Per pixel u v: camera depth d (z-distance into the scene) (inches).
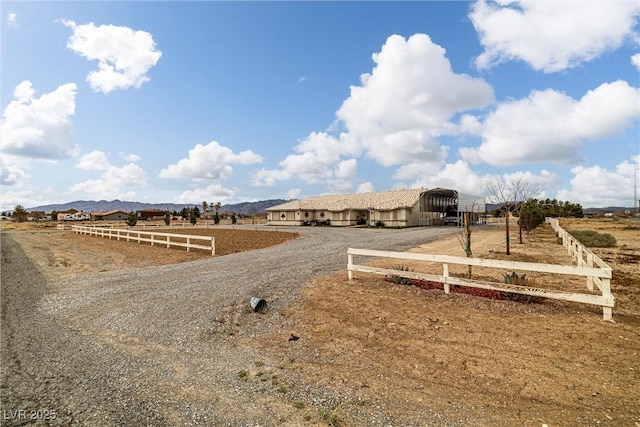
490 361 181.2
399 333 224.8
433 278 316.8
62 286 414.0
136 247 883.4
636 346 192.1
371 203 1774.1
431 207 1820.9
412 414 138.1
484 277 388.2
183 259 643.5
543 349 191.8
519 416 135.0
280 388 161.8
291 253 649.0
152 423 135.9
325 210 1877.5
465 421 132.7
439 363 182.4
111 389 164.4
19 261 659.4
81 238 1295.5
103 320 274.1
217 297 325.7
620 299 292.0
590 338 203.9
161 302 318.3
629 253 586.6
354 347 207.5
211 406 147.9
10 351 213.8
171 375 177.9
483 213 1955.0
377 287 340.8
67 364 193.5
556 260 510.6
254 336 233.5
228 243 938.7
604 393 148.4
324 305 290.8
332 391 157.9
